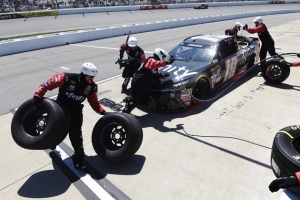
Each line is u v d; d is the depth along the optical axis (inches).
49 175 119.6
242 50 245.6
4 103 216.1
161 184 110.5
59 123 109.9
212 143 140.1
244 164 121.3
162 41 528.7
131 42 203.9
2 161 132.0
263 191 103.7
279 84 228.1
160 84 176.7
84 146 144.1
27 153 138.9
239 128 154.8
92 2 1473.9
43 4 1280.8
